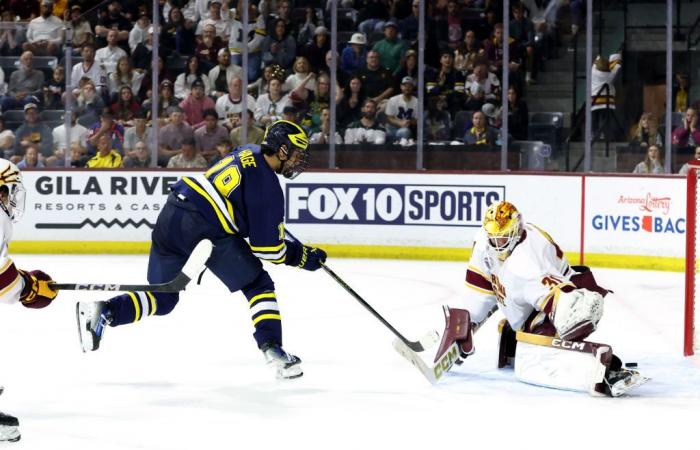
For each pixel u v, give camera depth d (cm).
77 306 1020
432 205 2281
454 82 2350
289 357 1051
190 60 2366
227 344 1330
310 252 1113
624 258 2178
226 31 2377
